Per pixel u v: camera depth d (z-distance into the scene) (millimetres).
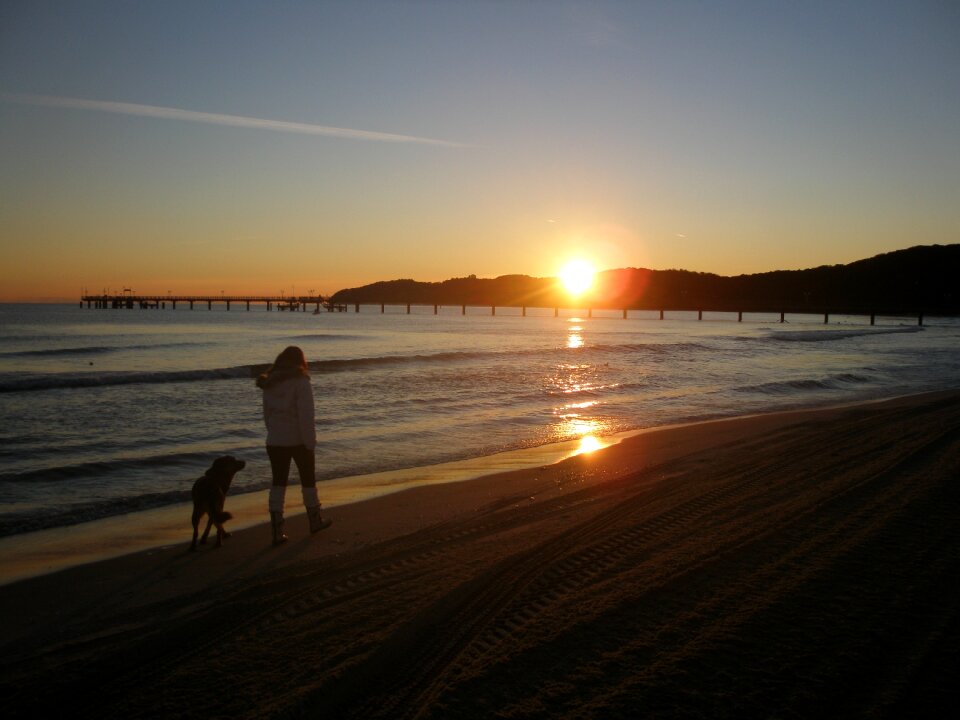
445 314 157500
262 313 148625
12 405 16328
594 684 3639
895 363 31125
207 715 3479
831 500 7184
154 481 9680
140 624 4762
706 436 12867
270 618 4688
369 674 3865
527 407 17078
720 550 5727
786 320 122625
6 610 5098
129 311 148625
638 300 199125
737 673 3715
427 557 5988
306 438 6852
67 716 3504
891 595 4703
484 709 3428
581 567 5477
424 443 12617
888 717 3305
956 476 8047
